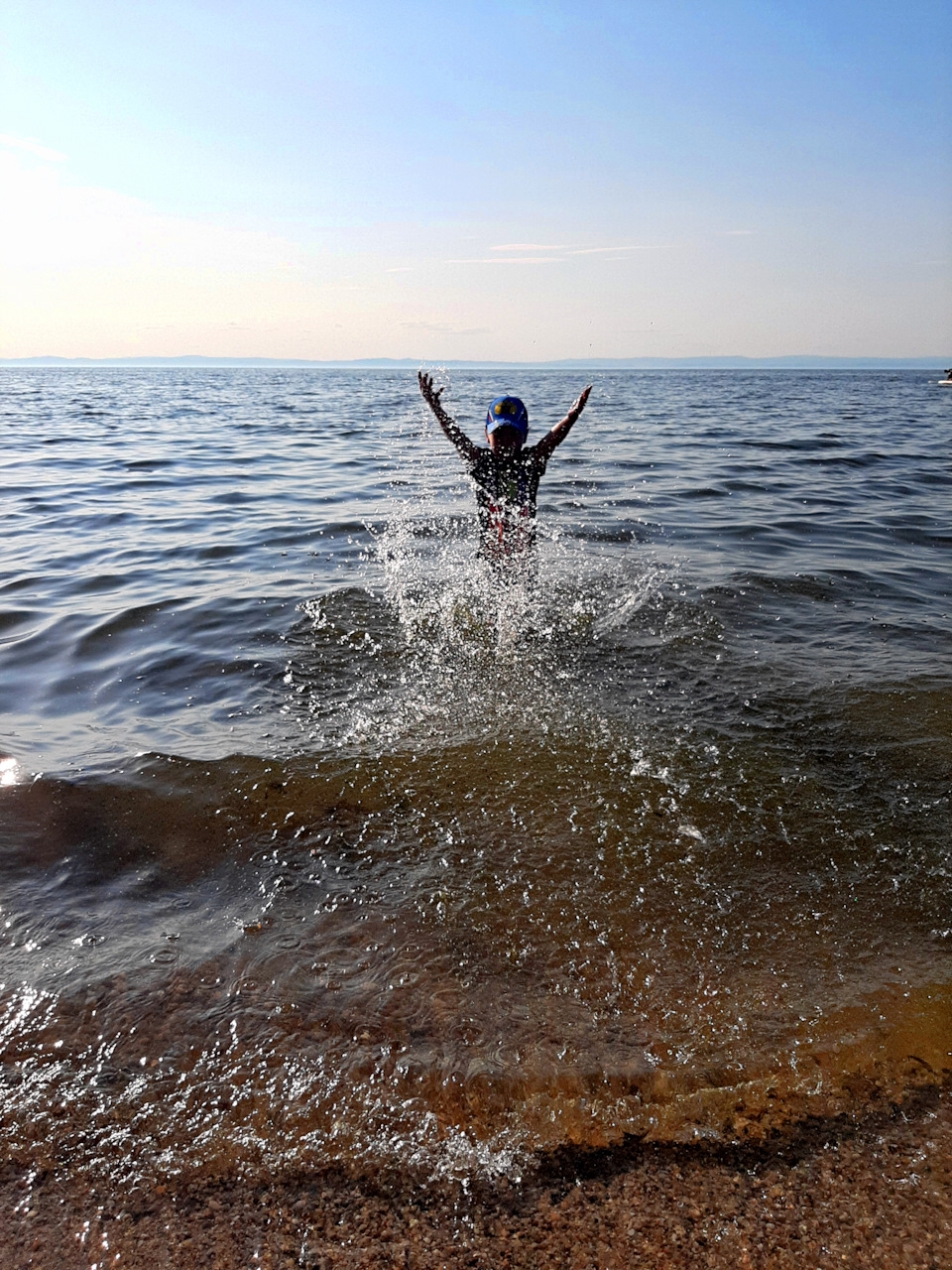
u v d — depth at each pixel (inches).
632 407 1136.2
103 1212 64.6
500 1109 73.4
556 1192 66.7
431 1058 78.1
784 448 574.2
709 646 180.1
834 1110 72.9
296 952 91.1
